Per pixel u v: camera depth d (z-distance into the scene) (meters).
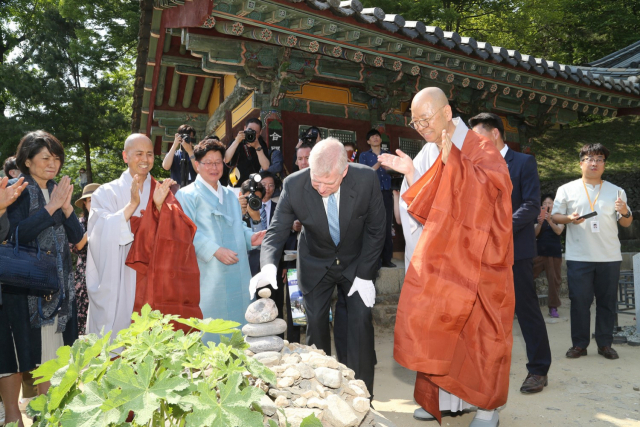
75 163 22.31
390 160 3.24
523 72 7.59
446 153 2.85
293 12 5.22
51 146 3.11
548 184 14.42
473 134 3.19
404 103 8.13
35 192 3.06
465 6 19.11
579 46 20.77
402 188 3.42
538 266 6.92
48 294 3.02
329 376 2.46
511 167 4.02
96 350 1.52
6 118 16.61
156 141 11.73
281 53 6.11
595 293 4.87
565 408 3.56
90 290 3.39
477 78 7.49
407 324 2.88
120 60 19.59
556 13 18.11
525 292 3.97
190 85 9.41
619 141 15.92
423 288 2.86
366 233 3.32
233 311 3.70
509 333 3.04
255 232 4.09
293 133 7.00
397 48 6.16
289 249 4.55
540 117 9.38
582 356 4.88
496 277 2.98
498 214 2.97
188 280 3.39
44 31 19.27
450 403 3.30
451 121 3.25
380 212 3.26
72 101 17.22
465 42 6.91
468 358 3.00
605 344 4.80
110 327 3.31
